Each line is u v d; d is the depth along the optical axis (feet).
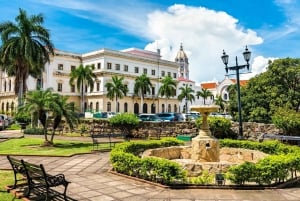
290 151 34.22
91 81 166.61
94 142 48.75
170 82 193.36
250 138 61.26
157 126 69.21
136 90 187.42
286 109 57.47
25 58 96.58
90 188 23.57
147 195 21.61
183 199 20.56
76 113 53.83
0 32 98.84
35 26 99.09
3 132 81.92
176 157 39.06
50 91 52.29
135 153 37.52
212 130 59.62
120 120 67.67
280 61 67.97
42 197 20.30
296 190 23.03
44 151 45.11
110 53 192.44
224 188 23.24
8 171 29.66
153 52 246.27
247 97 70.23
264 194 21.80
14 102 183.11
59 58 194.49
